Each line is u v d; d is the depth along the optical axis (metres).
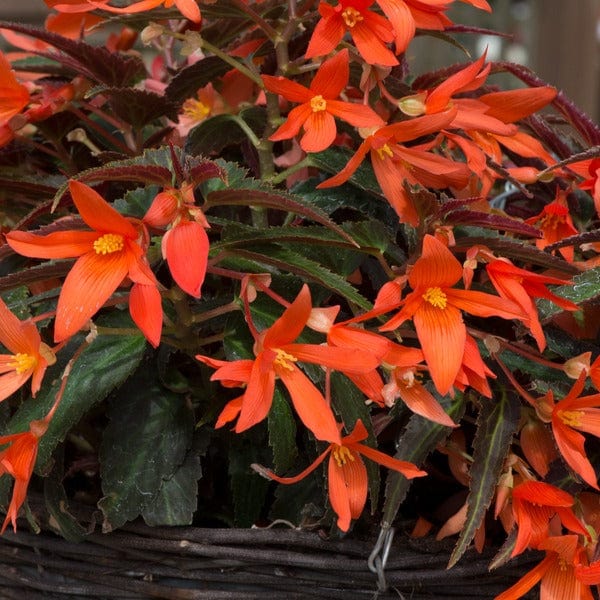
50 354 0.99
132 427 1.06
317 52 1.01
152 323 0.95
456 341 0.98
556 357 1.07
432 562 1.04
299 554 1.04
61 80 1.16
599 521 1.04
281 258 1.03
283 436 1.03
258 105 1.11
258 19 1.05
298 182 1.11
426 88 1.12
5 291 1.02
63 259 0.99
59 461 1.05
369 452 0.99
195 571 1.05
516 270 0.99
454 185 1.04
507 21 2.87
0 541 1.08
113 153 1.09
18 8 2.15
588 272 1.02
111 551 1.05
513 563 1.04
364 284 1.11
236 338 1.04
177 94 1.10
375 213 1.09
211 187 1.05
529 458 1.04
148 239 0.97
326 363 0.97
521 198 1.17
